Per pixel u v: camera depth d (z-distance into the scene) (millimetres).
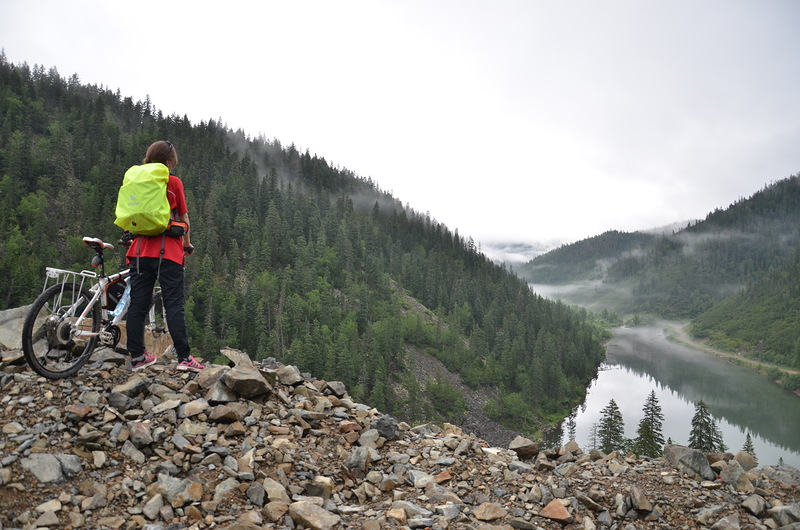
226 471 4359
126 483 3965
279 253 163250
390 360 117375
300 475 4691
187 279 117875
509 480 5129
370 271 172125
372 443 5656
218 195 178750
